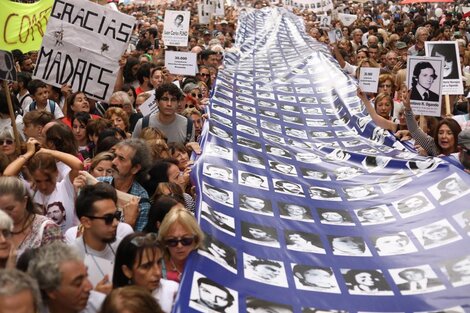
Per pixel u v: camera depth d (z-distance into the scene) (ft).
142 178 20.79
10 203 16.17
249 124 31.63
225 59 52.13
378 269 18.26
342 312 16.55
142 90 39.40
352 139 31.81
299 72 45.34
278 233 19.66
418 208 21.20
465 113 39.14
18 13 40.50
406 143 29.96
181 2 122.83
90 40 31.76
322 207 21.67
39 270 13.20
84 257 16.11
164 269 16.80
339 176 24.43
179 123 28.73
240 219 20.03
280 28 77.36
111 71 31.91
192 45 64.69
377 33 74.69
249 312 15.92
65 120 31.27
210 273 16.48
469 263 18.31
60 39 31.65
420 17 91.71
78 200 16.35
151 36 65.26
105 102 33.30
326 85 41.11
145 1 111.24
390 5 142.61
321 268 18.12
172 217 16.40
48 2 41.11
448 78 33.73
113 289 13.26
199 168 22.89
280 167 25.09
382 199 22.08
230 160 24.63
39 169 19.39
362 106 35.09
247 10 100.68
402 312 16.67
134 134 28.81
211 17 78.43
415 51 55.67
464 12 102.99
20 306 11.44
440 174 22.54
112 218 16.24
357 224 20.63
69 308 13.42
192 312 15.19
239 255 17.98
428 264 18.43
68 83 31.94
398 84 39.42
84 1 31.60
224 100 35.22
